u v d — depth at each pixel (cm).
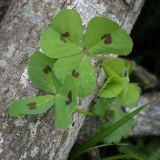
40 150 19
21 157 18
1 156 18
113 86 20
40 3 21
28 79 19
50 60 18
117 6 21
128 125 23
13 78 19
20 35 20
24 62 19
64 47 18
